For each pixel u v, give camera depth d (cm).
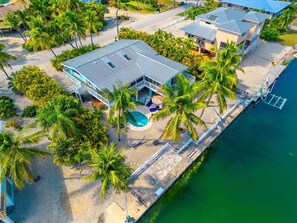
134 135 3978
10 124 4056
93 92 4247
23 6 7512
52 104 3325
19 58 5834
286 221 3058
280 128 4403
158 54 5119
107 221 2888
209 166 3709
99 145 3459
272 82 5281
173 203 3222
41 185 3222
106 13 8462
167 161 3594
